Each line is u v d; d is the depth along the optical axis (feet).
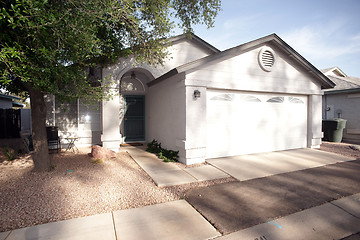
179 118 21.53
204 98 20.97
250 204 12.39
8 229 9.57
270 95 25.71
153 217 10.82
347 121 36.60
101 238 8.98
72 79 15.25
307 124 28.94
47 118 28.27
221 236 9.29
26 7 10.41
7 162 20.58
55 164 19.39
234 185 15.46
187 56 31.04
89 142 30.35
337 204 12.44
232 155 23.35
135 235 9.22
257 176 17.22
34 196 12.73
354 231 9.82
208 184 15.70
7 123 38.91
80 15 13.05
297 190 14.47
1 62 11.19
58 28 12.39
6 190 13.53
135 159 22.07
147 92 33.42
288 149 27.27
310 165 20.36
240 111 23.75
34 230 9.47
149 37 20.62
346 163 21.25
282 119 26.73
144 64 27.68
